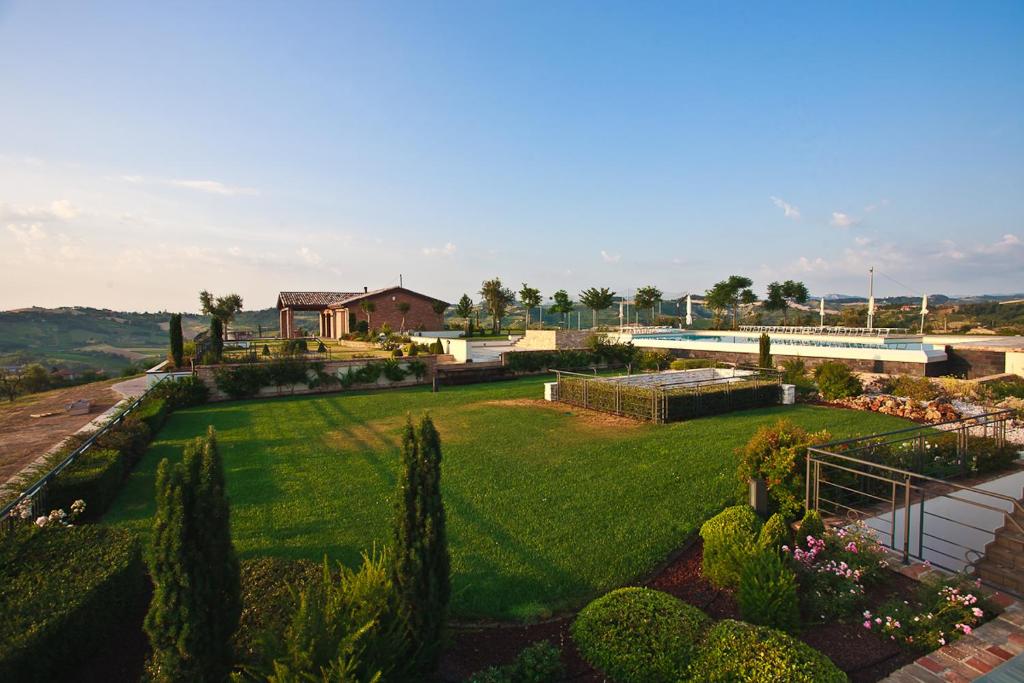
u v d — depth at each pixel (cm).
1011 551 622
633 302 5653
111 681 443
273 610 482
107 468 889
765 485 757
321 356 3188
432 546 439
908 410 1570
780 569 530
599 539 732
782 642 421
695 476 983
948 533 730
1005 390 1725
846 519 745
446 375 2450
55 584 479
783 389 1806
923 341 2656
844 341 2767
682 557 698
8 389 2748
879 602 556
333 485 973
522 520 797
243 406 1919
